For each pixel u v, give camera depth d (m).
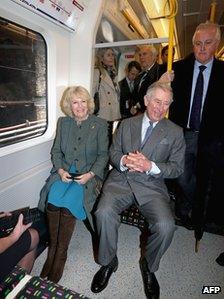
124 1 2.65
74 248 2.09
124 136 1.93
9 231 1.50
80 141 2.03
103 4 2.24
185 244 2.21
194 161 2.20
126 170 1.90
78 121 2.08
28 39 1.92
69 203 1.74
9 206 1.84
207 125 1.99
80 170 2.02
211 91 1.95
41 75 2.14
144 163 1.71
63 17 2.01
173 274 1.86
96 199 1.99
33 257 1.52
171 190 2.63
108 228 1.65
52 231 1.77
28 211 1.77
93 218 1.93
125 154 1.93
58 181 1.93
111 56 2.91
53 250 1.77
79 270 1.85
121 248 2.13
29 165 2.04
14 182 1.86
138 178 1.88
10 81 1.83
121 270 1.88
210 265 1.97
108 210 1.66
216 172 2.02
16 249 1.27
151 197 1.79
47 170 2.25
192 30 5.37
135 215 2.01
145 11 3.31
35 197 2.15
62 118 2.15
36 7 1.70
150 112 1.75
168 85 1.77
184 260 2.01
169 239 1.59
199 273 1.88
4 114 1.81
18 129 1.96
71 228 1.78
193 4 3.82
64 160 2.09
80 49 2.34
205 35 1.82
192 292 1.70
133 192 1.82
